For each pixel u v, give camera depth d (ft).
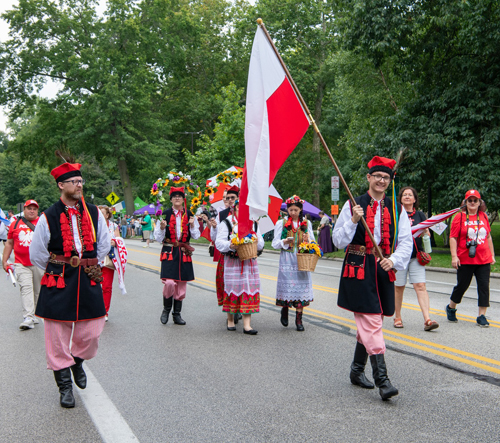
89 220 14.37
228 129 94.12
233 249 22.43
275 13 116.67
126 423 12.57
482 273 23.21
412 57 60.08
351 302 14.29
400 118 61.26
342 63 73.87
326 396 14.32
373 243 14.03
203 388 15.08
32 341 21.47
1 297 33.96
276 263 54.49
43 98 126.93
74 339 14.44
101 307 14.43
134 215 132.87
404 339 20.65
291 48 116.57
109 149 118.21
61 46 119.85
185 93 144.05
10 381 16.10
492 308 27.71
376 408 13.37
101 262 14.82
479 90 56.80
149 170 129.29
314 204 121.90
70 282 13.96
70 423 12.64
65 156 14.48
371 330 14.16
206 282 38.88
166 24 130.52
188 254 24.49
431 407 13.39
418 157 58.54
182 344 20.47
